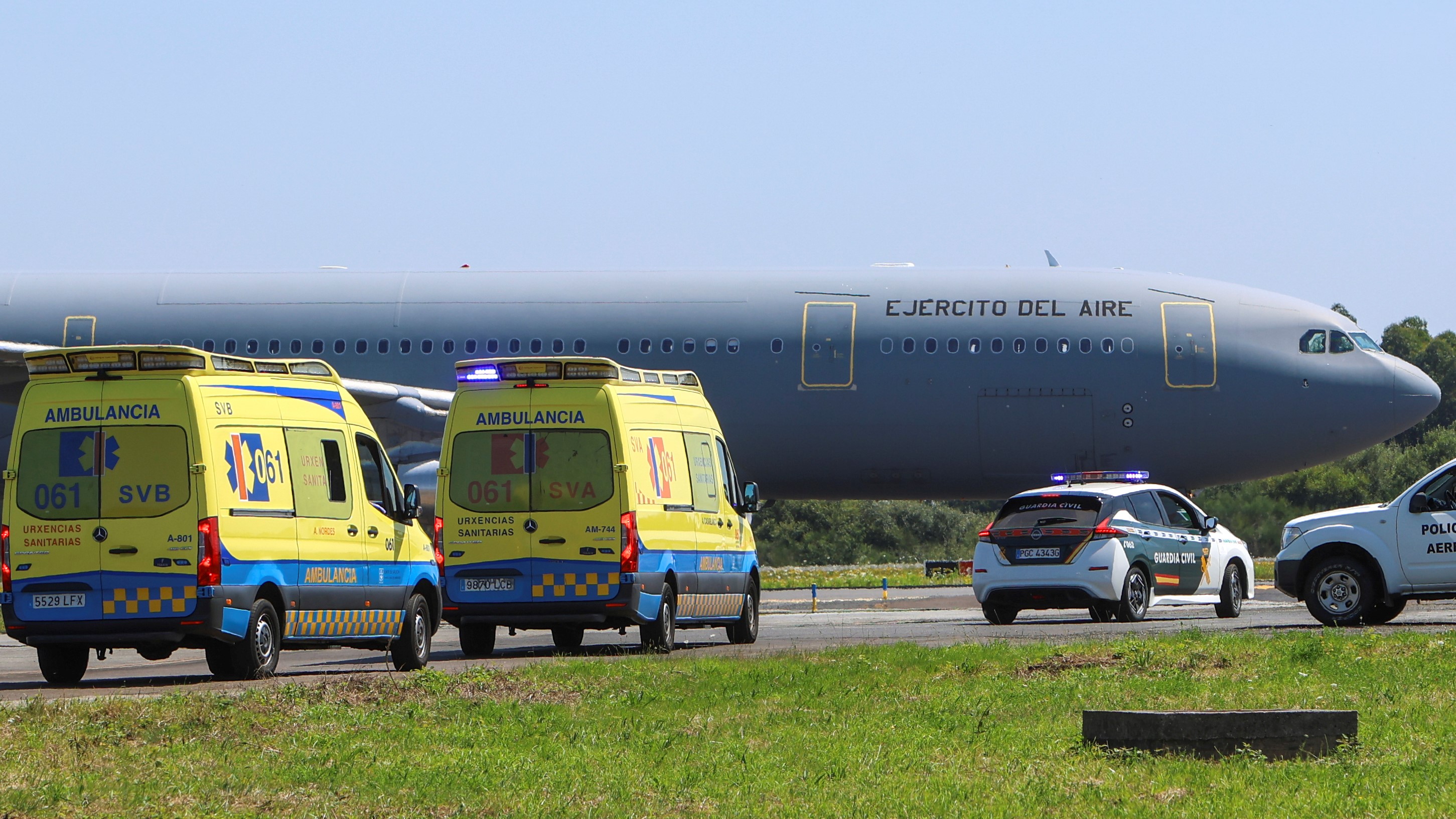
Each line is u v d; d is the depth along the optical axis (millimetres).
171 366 51938
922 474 123812
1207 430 120000
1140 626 76562
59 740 37656
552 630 76312
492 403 65062
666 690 47594
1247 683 47656
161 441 51531
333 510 57188
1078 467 121125
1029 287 122875
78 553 51469
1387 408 120438
